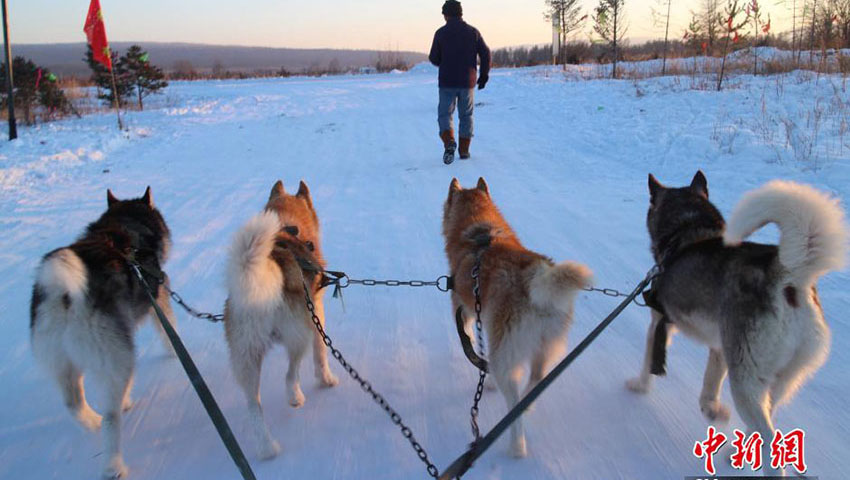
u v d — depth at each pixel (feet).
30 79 65.41
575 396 12.49
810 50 69.26
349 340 15.20
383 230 23.45
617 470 10.19
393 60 204.03
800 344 9.40
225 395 13.14
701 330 11.00
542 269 10.58
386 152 39.34
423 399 12.62
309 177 33.01
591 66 98.89
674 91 51.42
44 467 10.82
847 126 31.35
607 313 16.05
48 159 38.96
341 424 11.86
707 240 11.32
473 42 34.14
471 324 14.61
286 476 10.29
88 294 10.64
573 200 25.84
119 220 14.21
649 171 29.76
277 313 11.20
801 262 9.05
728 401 12.11
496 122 49.19
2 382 13.66
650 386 12.54
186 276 19.63
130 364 11.02
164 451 11.24
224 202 28.43
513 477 10.07
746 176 25.53
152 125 56.80
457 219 14.84
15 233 24.18
